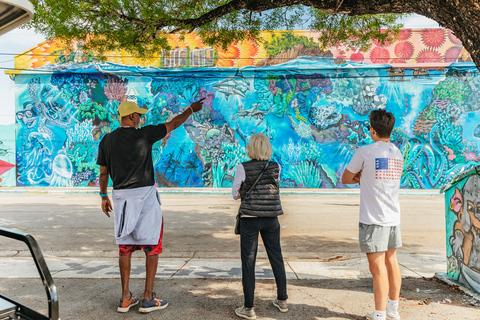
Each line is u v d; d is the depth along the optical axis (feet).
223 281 13.51
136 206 10.50
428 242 21.86
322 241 22.57
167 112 62.44
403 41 59.82
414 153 59.82
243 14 23.32
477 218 11.55
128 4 19.98
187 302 11.36
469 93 58.65
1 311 6.30
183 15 21.02
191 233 25.18
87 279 13.57
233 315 10.37
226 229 26.61
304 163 61.31
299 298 11.70
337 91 60.90
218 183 62.23
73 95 62.85
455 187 12.69
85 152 62.90
